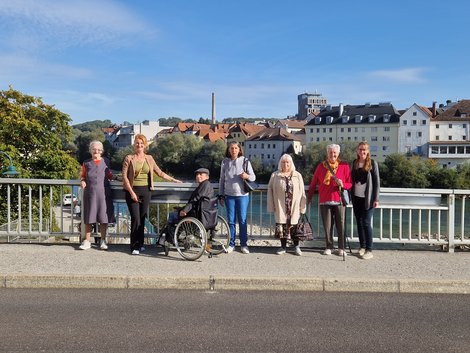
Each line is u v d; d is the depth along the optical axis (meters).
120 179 8.53
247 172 8.07
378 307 5.68
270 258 7.72
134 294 6.11
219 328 4.90
